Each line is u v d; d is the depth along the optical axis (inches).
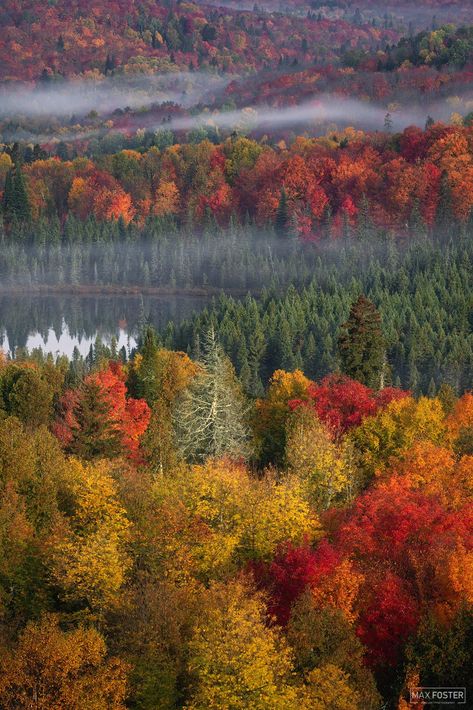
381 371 7854.3
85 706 2859.3
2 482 4153.5
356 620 3535.9
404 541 4146.2
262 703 2942.9
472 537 4015.8
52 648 2930.6
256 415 6909.5
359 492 5182.1
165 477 4800.7
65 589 3538.4
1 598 3614.7
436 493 4672.7
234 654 3029.0
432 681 3216.0
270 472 5251.0
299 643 3225.9
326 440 5319.9
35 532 3956.7
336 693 2957.7
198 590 3518.7
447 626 3393.2
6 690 2883.9
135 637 3179.1
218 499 4210.1
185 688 3154.5
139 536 3836.1
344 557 3801.7
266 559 3991.1
